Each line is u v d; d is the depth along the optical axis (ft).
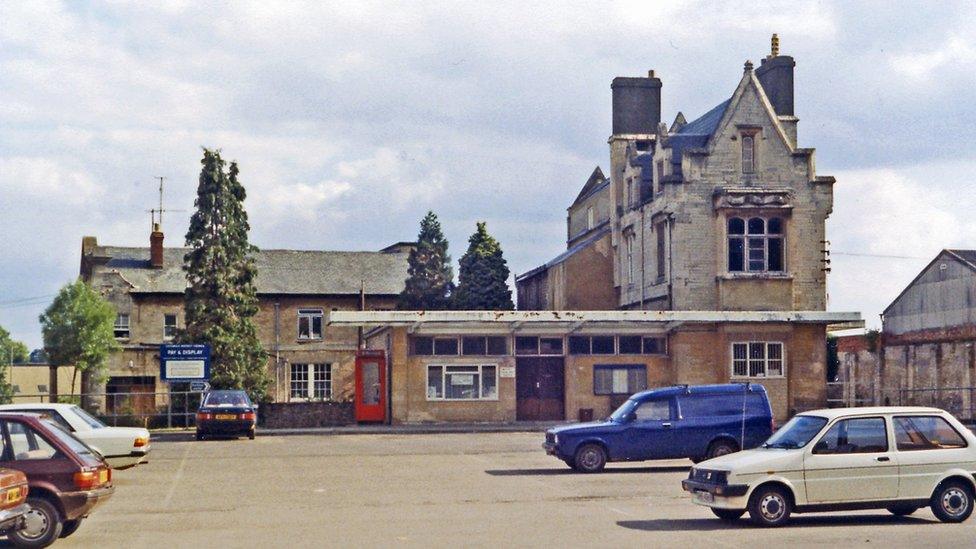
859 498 56.29
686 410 86.43
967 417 181.16
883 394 203.51
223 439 135.85
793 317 154.30
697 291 161.79
